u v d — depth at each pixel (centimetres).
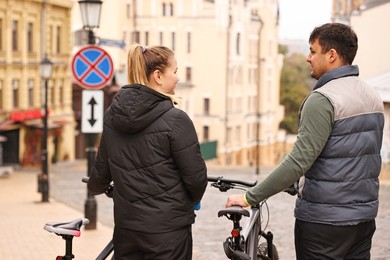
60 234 518
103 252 535
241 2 6078
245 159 6197
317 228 474
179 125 488
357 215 469
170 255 490
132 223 493
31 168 5594
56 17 5944
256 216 526
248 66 6197
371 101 473
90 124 1416
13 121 5422
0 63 5256
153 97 487
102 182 523
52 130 5912
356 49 482
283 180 468
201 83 6025
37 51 5725
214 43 5975
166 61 500
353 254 493
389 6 3228
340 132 464
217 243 1203
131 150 493
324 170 469
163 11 6053
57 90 5978
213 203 1911
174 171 493
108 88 6088
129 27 6103
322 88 470
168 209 489
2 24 5300
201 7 5972
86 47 1402
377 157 479
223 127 5984
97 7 1415
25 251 1188
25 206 2388
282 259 998
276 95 6438
